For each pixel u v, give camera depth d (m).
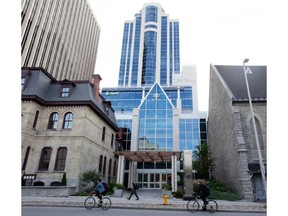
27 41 44.84
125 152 25.42
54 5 54.97
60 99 22.47
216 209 12.33
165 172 33.78
